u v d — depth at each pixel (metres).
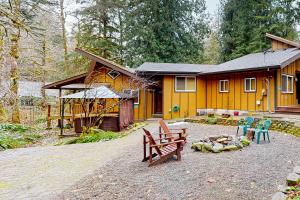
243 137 8.73
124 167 6.43
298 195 3.98
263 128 9.51
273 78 13.76
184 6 27.64
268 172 5.56
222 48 29.41
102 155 7.92
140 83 16.17
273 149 7.73
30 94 22.98
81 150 8.79
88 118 13.61
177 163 6.49
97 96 12.88
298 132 9.72
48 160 7.52
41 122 19.55
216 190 4.65
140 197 4.51
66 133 14.24
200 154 7.37
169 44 26.97
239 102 15.83
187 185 4.96
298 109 12.64
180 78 17.72
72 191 5.02
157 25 26.11
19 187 5.36
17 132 14.44
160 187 4.92
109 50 25.89
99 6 24.16
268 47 24.95
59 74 23.73
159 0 26.50
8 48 14.73
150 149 6.40
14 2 11.04
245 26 26.66
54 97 26.78
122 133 12.33
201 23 29.33
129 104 15.64
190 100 17.94
